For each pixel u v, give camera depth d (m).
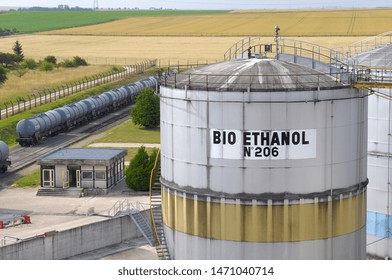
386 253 52.84
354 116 41.34
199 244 41.00
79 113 118.50
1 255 51.09
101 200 73.50
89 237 57.72
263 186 39.44
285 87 39.12
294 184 39.56
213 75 41.38
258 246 39.81
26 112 122.00
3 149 85.31
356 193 41.91
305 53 125.31
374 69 50.91
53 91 150.62
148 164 76.50
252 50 55.31
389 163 51.84
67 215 67.12
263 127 39.03
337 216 40.94
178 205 41.72
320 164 40.03
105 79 173.38
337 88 40.09
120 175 81.69
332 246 40.91
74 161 76.00
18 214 67.62
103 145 102.81
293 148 39.34
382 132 51.88
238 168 39.50
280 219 39.59
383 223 52.72
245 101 38.91
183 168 41.28
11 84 159.62
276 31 47.28
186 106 40.59
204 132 40.09
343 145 40.78
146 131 115.56
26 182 81.81
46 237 54.38
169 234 42.91
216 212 40.22
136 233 61.53
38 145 103.00
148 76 183.62
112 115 134.12
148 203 69.62
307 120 39.41
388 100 51.25
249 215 39.66
